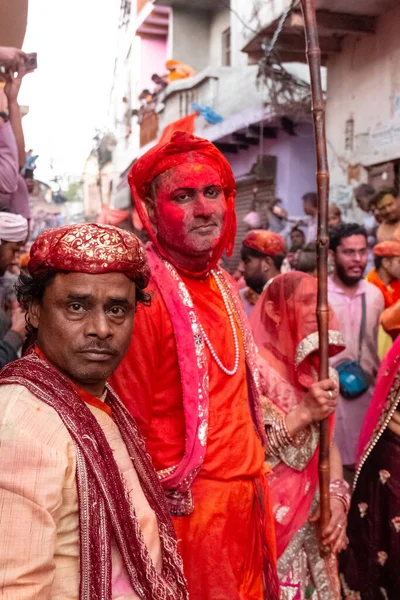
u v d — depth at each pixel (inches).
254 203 241.0
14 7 111.0
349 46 197.0
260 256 129.0
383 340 149.7
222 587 66.6
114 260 42.9
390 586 105.3
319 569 87.9
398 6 174.2
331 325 89.7
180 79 235.3
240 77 233.9
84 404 43.7
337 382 91.7
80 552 40.4
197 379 66.9
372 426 106.4
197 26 249.6
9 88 116.6
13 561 37.5
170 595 43.6
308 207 216.1
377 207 177.6
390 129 176.2
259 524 72.1
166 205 69.1
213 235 69.8
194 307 70.2
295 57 215.9
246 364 74.9
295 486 85.6
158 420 68.5
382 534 106.3
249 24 219.1
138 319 66.2
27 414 40.3
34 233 180.5
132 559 42.2
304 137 230.4
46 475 38.9
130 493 46.0
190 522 66.6
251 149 243.4
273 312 89.0
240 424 70.4
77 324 43.3
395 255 151.5
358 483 110.3
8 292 108.1
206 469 67.2
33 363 43.9
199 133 242.7
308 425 84.2
